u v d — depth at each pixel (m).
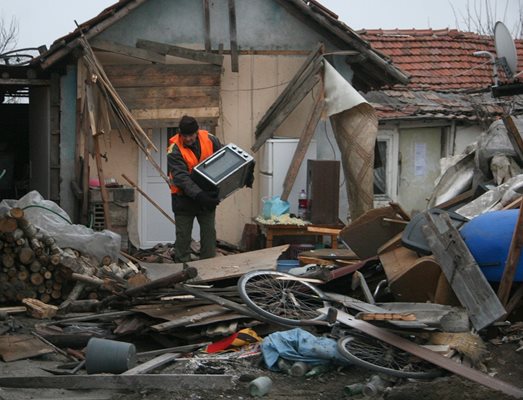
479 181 12.14
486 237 8.38
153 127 14.62
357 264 9.39
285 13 15.35
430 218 8.43
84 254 10.51
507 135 11.95
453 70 20.28
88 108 13.42
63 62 14.80
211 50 15.12
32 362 7.99
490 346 7.92
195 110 14.76
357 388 7.03
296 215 14.80
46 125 15.26
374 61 15.34
